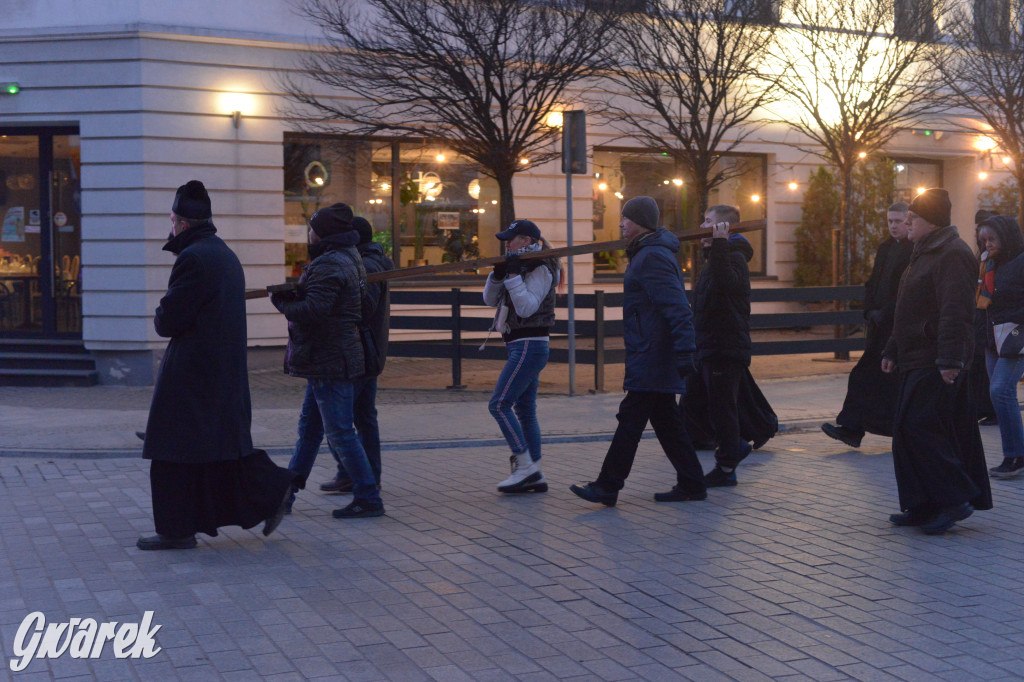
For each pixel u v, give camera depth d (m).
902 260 8.79
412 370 14.96
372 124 13.86
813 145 19.41
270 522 6.04
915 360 6.35
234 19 14.83
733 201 19.25
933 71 16.62
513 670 4.21
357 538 6.31
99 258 14.39
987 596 5.16
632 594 5.19
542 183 17.38
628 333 7.05
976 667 4.24
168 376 5.82
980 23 16.53
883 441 9.86
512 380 7.43
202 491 5.98
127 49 14.23
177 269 5.77
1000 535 6.36
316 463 8.76
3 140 14.99
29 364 14.63
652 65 14.16
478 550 6.02
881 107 15.82
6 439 9.59
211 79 14.76
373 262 7.25
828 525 6.58
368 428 7.25
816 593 5.21
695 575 5.51
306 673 4.17
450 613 4.91
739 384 8.63
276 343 15.47
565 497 7.47
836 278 17.22
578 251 7.10
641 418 7.04
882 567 5.65
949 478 6.24
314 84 15.38
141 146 14.28
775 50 16.20
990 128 20.72
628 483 7.96
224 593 5.21
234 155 15.01
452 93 12.86
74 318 15.13
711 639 4.57
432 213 16.91
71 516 6.89
